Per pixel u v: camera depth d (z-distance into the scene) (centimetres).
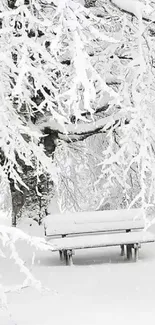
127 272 647
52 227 743
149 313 459
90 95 327
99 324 431
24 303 502
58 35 317
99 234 821
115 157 518
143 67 472
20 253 793
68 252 707
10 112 572
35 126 859
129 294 532
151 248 827
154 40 533
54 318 450
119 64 706
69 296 527
